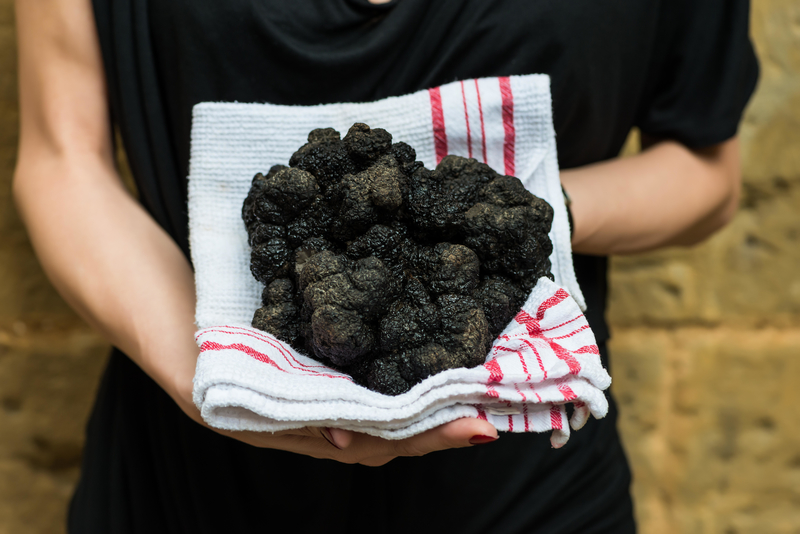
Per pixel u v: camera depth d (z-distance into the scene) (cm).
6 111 84
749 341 102
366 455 47
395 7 55
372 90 57
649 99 66
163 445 63
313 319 44
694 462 106
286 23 55
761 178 96
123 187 61
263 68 56
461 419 44
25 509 98
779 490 107
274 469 60
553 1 55
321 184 49
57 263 56
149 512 64
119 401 65
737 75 63
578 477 64
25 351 94
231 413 43
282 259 48
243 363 43
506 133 54
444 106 53
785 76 92
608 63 58
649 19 59
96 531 65
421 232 48
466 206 48
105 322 55
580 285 66
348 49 56
